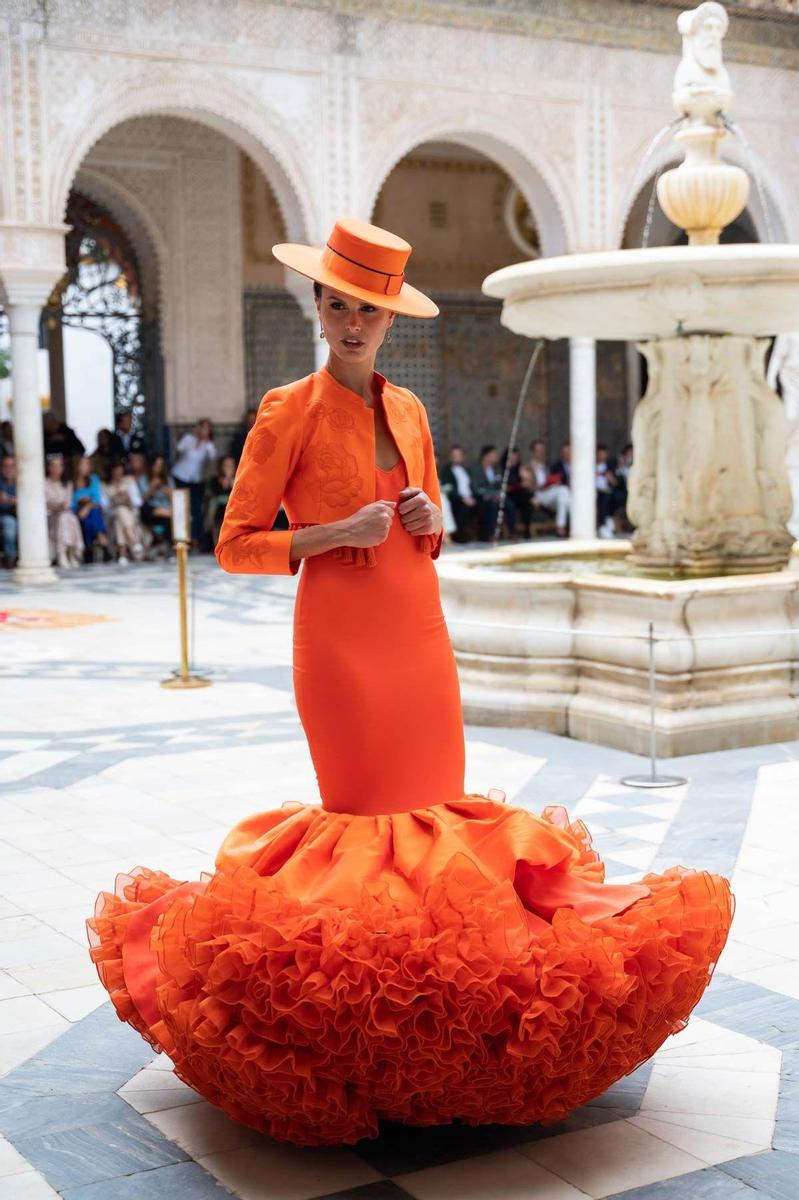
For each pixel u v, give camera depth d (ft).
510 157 43.19
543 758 17.54
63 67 36.37
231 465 47.55
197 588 38.06
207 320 51.88
